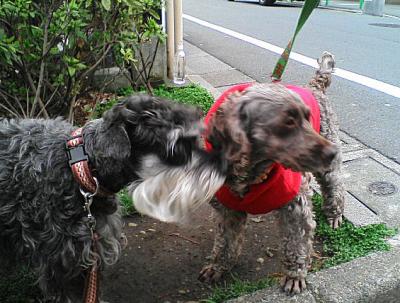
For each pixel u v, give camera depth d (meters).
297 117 0.67
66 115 1.42
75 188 0.68
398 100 1.87
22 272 0.92
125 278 0.93
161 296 0.89
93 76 1.56
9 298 0.87
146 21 1.72
